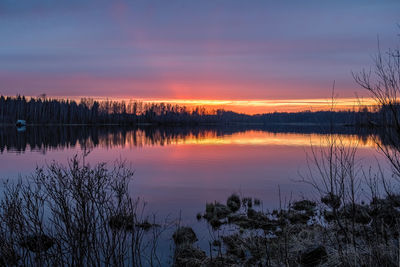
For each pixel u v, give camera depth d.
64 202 3.98
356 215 6.16
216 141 47.47
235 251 6.64
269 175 17.11
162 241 7.12
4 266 3.68
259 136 63.72
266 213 9.76
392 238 4.63
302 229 7.23
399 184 6.19
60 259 4.04
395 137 3.25
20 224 3.90
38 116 116.62
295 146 36.47
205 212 9.95
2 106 113.00
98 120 138.75
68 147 34.12
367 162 17.38
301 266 4.98
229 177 16.58
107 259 4.16
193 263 5.91
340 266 4.41
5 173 16.00
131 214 4.68
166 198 11.88
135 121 161.12
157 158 25.20
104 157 25.30
